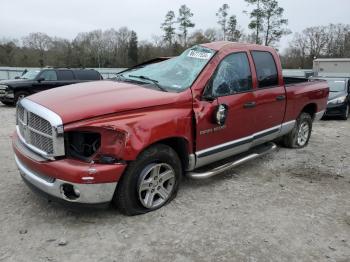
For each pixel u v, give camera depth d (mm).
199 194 4816
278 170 5977
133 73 5254
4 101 14609
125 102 3854
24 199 4492
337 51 67250
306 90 6773
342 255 3561
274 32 47406
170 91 4395
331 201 4785
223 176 5555
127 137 3688
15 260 3299
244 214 4297
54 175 3617
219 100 4699
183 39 56375
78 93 4148
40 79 14867
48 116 3584
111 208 4277
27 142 4020
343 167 6312
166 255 3439
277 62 5938
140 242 3633
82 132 3652
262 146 6098
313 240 3795
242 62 5215
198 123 4426
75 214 4133
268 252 3547
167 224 3984
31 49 64562
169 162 4246
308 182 5469
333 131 10094
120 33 69000
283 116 6168
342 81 13164
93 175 3561
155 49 64938
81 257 3373
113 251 3477
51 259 3328
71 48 67375
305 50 68812
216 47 4973
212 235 3805
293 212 4410
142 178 3982
